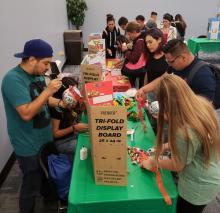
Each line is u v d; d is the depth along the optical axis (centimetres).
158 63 282
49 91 175
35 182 202
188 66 199
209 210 230
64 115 217
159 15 852
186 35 875
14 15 323
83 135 204
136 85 348
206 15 852
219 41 580
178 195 146
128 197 142
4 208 239
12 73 172
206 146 126
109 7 845
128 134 201
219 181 138
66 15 794
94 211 143
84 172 163
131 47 361
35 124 187
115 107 129
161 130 137
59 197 172
